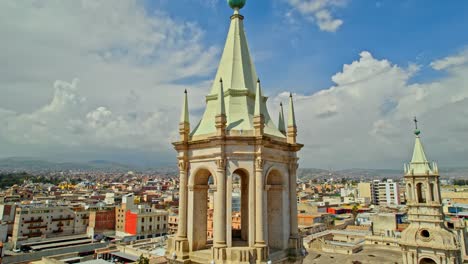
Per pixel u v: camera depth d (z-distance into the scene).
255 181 27.06
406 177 87.19
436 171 83.56
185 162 29.73
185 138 30.09
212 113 31.02
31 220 170.62
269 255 27.34
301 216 189.00
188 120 30.66
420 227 82.81
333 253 122.06
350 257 114.75
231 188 26.77
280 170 30.27
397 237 129.38
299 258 29.88
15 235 164.62
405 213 168.00
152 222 194.25
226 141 27.16
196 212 29.48
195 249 28.88
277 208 30.53
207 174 30.52
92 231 184.75
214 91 31.95
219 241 25.86
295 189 31.39
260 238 26.31
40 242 161.50
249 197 26.95
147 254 124.19
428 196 83.06
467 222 121.38
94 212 193.38
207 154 28.25
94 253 139.12
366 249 126.00
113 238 185.75
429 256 79.94
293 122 32.31
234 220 107.62
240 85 30.95
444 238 78.69
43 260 116.06
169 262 28.81
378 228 152.50
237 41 32.94
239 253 25.25
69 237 174.75
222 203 26.36
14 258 125.31
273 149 29.33
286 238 30.00
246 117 29.33
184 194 29.58
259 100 28.06
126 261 122.69
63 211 185.00
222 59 33.09
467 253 105.62
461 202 184.00
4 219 172.12
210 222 127.50
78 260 126.75
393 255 115.56
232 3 33.94
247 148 27.28
